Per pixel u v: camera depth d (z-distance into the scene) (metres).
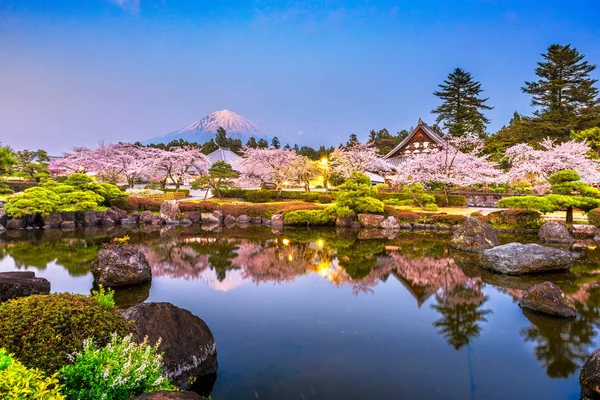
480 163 29.36
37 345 3.29
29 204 20.11
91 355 3.26
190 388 4.76
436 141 43.56
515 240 16.38
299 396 4.59
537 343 6.11
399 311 7.62
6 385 2.34
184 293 8.88
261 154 38.19
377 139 65.31
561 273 10.64
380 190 36.56
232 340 6.19
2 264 11.77
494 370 5.25
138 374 3.32
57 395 2.52
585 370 4.68
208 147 66.56
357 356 5.64
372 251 14.55
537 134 39.47
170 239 17.80
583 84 40.41
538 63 43.03
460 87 48.69
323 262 12.47
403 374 5.12
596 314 7.41
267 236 19.05
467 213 24.27
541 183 27.69
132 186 39.19
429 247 15.39
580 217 21.19
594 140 31.28
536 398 4.59
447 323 6.97
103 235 18.75
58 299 3.82
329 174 37.16
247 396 4.59
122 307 7.80
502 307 7.84
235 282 9.90
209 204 26.98
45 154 50.41
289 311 7.62
